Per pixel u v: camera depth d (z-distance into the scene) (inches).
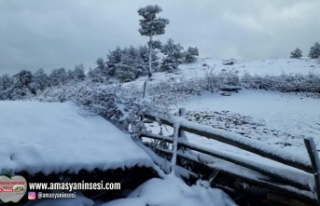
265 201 165.2
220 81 752.3
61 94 242.5
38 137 149.3
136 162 165.3
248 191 171.5
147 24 1577.3
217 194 169.8
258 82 776.9
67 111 196.9
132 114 205.0
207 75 764.6
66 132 164.7
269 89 764.6
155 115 206.1
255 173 165.5
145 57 2017.7
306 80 778.8
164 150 198.7
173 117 200.2
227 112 534.6
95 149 158.7
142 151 175.6
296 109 569.6
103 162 151.2
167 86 697.0
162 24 1587.1
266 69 1341.0
